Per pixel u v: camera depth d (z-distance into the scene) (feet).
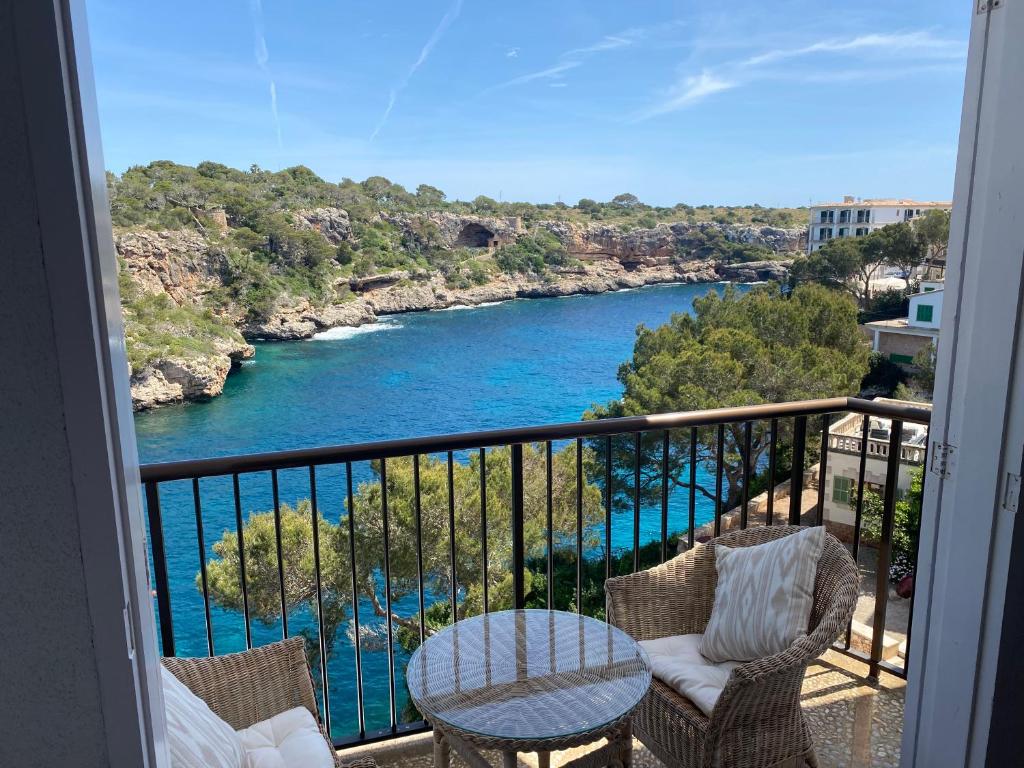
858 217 100.48
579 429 7.34
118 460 2.52
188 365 73.36
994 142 4.50
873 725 7.44
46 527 2.43
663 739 5.88
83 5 2.41
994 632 4.84
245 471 6.31
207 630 6.30
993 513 4.75
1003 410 4.62
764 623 6.15
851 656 8.59
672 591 6.99
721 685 5.84
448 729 5.00
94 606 2.50
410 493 37.58
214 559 36.27
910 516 36.96
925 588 5.30
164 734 2.93
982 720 4.97
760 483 53.67
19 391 2.35
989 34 4.47
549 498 7.45
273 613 36.04
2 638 2.48
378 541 37.91
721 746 5.29
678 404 60.95
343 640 42.57
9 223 2.26
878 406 7.74
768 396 62.34
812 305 68.08
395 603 38.52
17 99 2.20
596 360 105.81
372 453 6.73
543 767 6.03
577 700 5.25
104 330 2.44
